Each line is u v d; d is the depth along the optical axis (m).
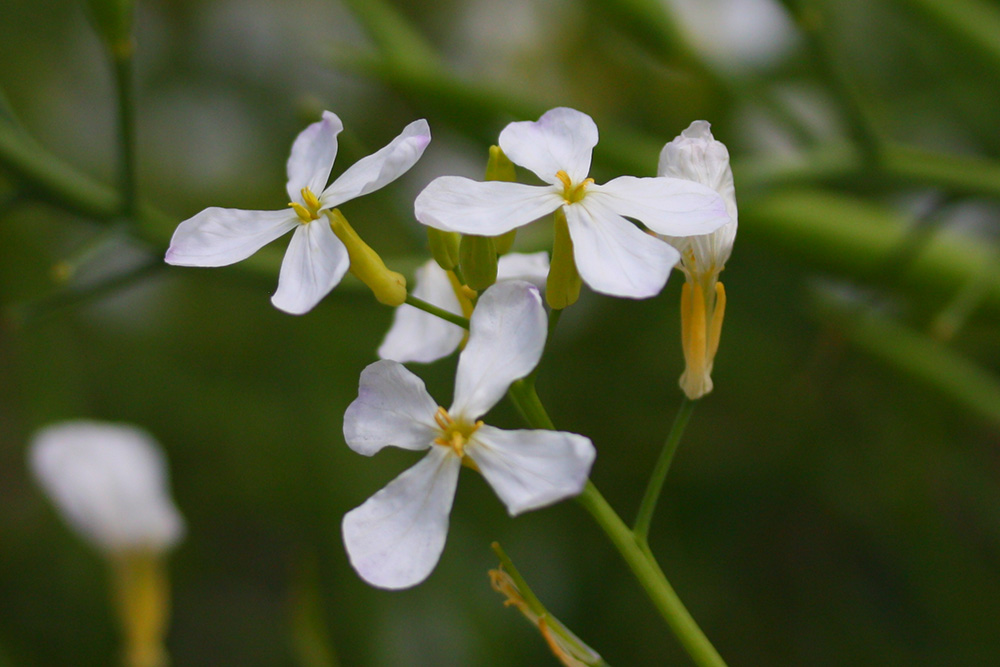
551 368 0.54
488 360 0.28
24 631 0.52
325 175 0.29
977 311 0.42
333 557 0.52
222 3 0.60
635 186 0.29
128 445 0.39
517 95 0.40
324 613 0.51
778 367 0.52
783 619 0.52
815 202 0.43
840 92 0.37
